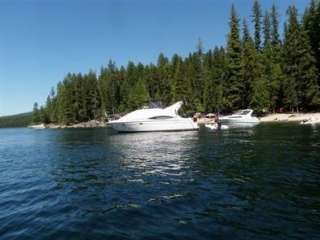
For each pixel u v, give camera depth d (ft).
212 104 254.88
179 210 31.83
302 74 191.21
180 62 311.47
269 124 165.99
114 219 29.84
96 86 363.76
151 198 36.45
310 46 190.80
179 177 47.06
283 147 73.61
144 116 142.61
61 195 39.75
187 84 276.82
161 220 29.19
